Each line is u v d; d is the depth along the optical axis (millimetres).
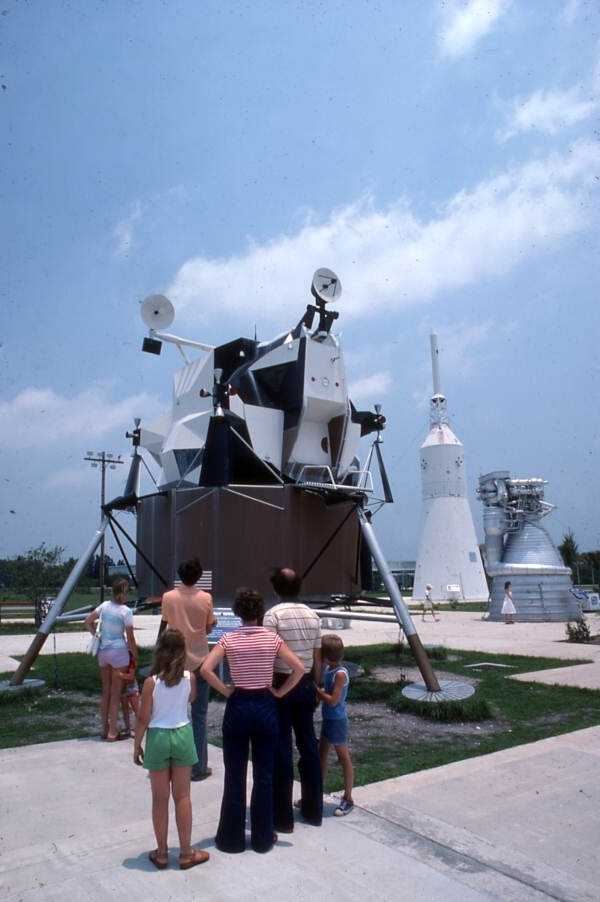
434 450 61062
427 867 5336
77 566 14000
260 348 15672
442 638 25078
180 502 13656
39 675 15617
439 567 59312
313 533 13719
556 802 6828
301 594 13344
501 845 5773
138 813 6598
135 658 9828
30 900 4793
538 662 17359
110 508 14633
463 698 11086
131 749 9102
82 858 5527
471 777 7672
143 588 14844
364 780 7598
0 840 5926
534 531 40656
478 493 42719
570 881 5117
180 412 15859
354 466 16156
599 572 92062
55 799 7020
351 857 5520
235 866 5352
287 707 6262
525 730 10117
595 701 12141
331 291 14969
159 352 15789
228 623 11438
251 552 12984
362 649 20000
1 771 8055
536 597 36531
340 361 14844
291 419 14422
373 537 13180
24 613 48062
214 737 9805
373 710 11547
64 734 10062
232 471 14234
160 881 5090
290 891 4918
